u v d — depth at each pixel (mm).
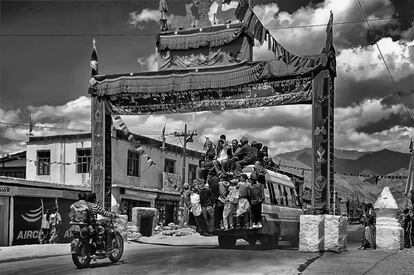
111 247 11281
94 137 17828
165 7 16500
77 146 33375
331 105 14305
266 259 11891
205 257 12406
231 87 15602
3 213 20281
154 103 17094
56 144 33844
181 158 42062
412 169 22609
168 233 26906
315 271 9742
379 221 15281
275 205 16141
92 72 17688
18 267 11133
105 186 17594
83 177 32969
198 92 16203
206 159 16156
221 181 14758
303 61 14445
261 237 15859
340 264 10797
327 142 14086
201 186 15680
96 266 10914
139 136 36312
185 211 15961
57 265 11320
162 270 10133
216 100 16078
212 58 15914
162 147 38906
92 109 17906
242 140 15773
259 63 15055
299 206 19047
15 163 36125
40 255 14039
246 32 15312
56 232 22078
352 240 22531
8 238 20266
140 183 36156
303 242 13836
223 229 14641
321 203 13961
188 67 16234
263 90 15289
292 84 14820
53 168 33750
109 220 11469
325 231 13617
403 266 10500
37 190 21797
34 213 21734
